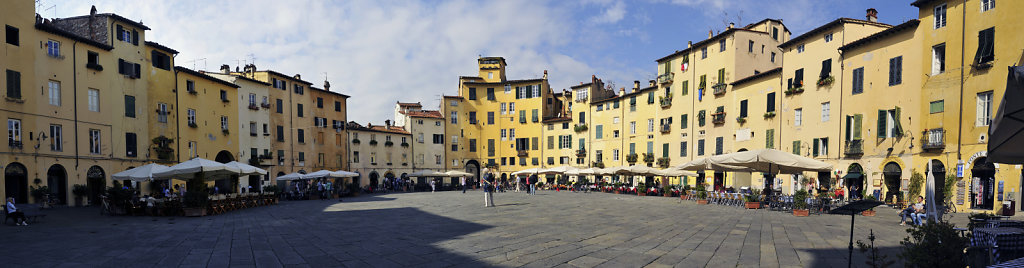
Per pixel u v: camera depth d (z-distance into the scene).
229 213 21.45
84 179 29.11
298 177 38.75
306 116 53.19
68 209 25.27
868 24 31.27
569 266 8.37
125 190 21.64
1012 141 5.98
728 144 40.59
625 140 54.38
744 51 41.38
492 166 66.81
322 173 39.53
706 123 43.38
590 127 59.28
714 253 9.62
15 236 12.48
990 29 22.86
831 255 9.44
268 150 47.62
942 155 24.64
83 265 8.41
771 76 36.53
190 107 38.06
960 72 24.05
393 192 49.97
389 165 61.69
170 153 35.50
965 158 23.52
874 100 28.59
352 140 58.53
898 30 27.27
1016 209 21.47
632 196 36.06
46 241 11.44
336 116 57.69
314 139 54.06
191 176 24.89
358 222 16.08
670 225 14.59
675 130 47.34
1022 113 5.00
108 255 9.40
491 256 9.27
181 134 36.91
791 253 9.66
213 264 8.55
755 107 37.91
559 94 70.62
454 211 20.17
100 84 30.44
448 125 66.75
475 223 15.12
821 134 32.00
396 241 11.20
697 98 44.78
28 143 26.06
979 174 23.38
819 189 31.31
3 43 25.08
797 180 33.50
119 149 31.56
